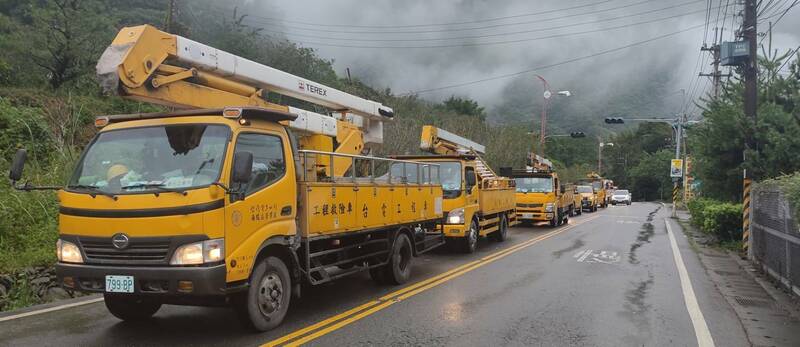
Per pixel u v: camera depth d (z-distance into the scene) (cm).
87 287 563
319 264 729
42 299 832
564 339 621
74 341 594
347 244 815
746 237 1388
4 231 959
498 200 1627
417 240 1045
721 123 1491
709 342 618
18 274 839
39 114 1628
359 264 852
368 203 830
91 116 1916
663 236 1912
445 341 608
